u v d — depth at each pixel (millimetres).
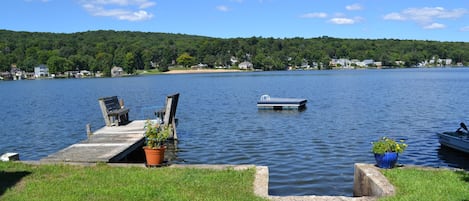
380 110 29703
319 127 22391
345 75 107062
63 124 25484
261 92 50875
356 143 17828
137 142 14969
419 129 21453
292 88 57906
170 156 15891
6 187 8695
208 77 112000
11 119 28438
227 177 9172
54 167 10328
